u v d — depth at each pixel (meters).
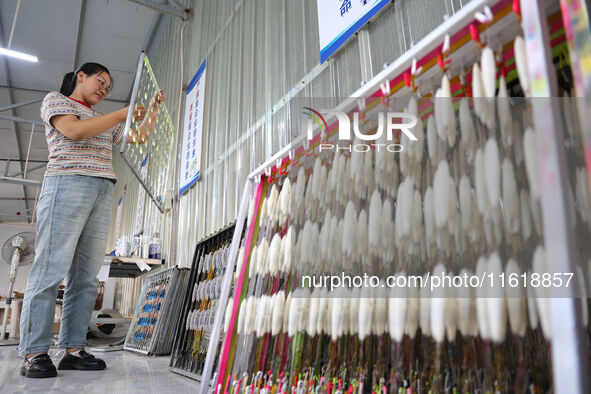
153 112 2.32
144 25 4.89
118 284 5.32
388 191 0.76
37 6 4.46
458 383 0.64
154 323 2.54
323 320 0.82
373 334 0.77
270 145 2.00
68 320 1.82
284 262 0.97
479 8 0.61
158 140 3.09
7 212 11.90
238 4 2.72
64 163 1.73
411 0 1.29
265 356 0.96
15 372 1.68
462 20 0.63
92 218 1.83
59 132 1.77
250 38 2.46
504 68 0.64
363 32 1.46
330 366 0.82
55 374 1.57
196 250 2.19
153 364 2.04
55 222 1.66
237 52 2.65
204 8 3.55
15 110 6.52
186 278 2.53
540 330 0.63
